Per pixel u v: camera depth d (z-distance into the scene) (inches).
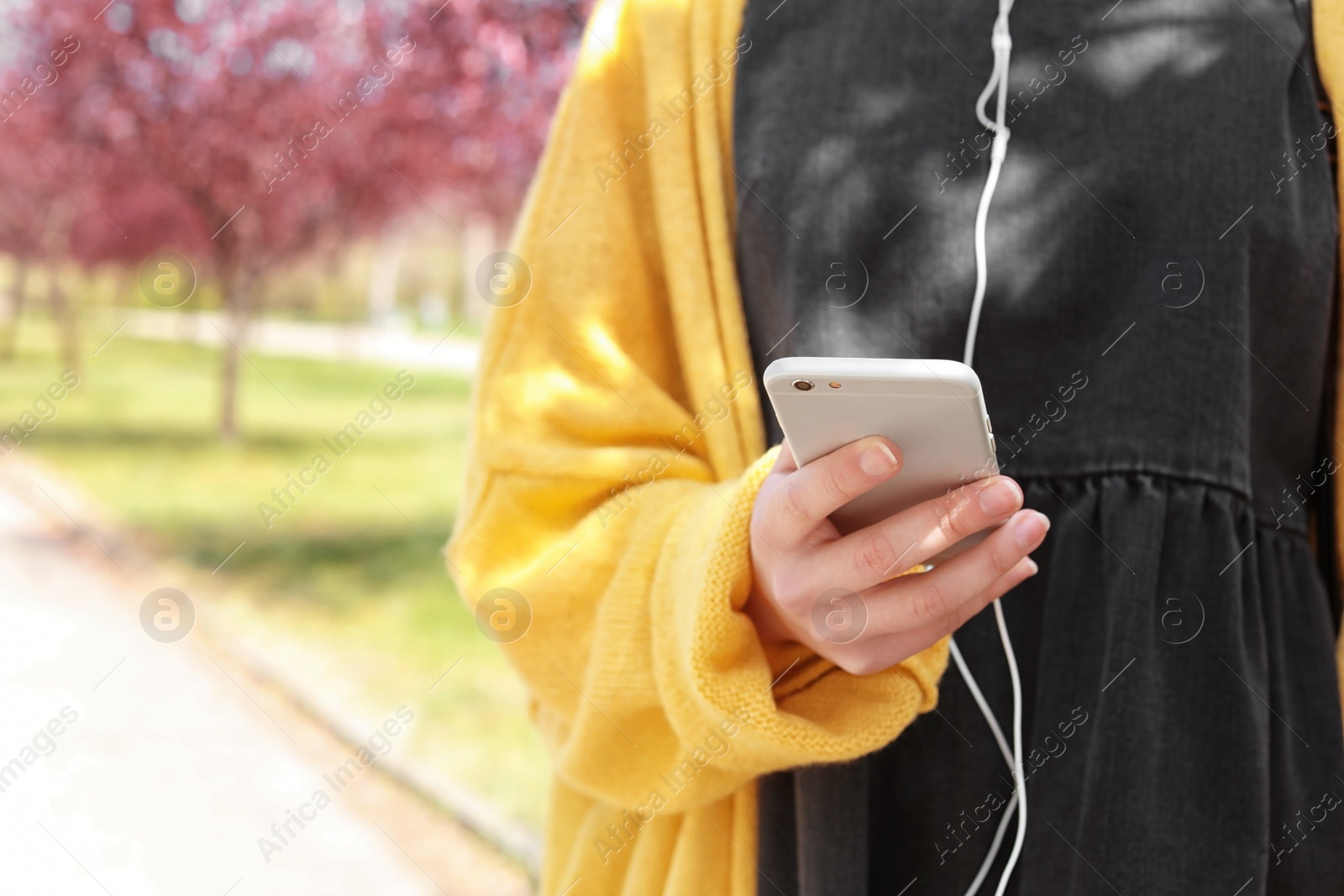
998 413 34.7
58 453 454.9
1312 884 33.4
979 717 34.8
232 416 473.1
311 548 316.2
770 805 36.4
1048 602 33.8
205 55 357.4
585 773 35.5
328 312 1051.3
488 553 36.9
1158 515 32.8
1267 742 32.6
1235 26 35.3
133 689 205.5
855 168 36.1
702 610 30.2
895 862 35.3
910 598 27.7
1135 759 32.0
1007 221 34.9
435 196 369.1
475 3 223.0
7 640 230.2
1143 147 34.5
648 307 40.1
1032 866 33.4
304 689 206.4
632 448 37.0
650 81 40.2
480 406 38.9
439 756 176.4
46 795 157.8
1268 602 34.2
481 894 138.6
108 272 658.8
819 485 27.2
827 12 38.3
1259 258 34.1
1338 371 36.4
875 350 35.3
